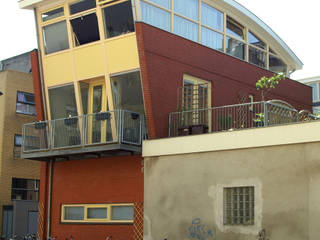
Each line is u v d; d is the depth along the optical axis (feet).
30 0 64.90
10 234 98.48
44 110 65.98
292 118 54.90
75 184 63.26
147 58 56.65
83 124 61.21
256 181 44.75
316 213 41.09
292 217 42.32
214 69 64.90
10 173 100.63
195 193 48.52
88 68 62.18
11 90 102.53
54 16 64.75
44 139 64.08
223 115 63.00
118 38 59.57
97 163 61.72
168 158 50.96
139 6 58.23
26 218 99.96
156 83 57.31
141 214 56.85
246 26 73.77
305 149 42.34
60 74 64.54
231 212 46.19
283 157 43.47
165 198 50.52
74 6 62.95
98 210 61.11
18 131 102.83
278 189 43.39
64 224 63.26
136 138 57.93
